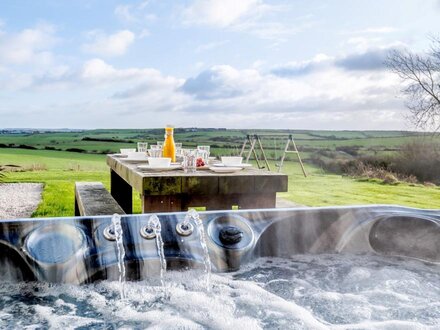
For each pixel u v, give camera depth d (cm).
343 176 1015
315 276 190
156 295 165
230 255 189
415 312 157
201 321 147
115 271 172
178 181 231
